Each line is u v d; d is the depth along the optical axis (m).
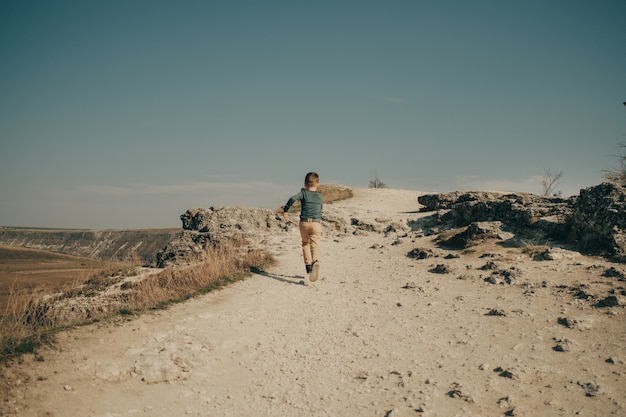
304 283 9.96
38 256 60.53
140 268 14.27
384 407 4.49
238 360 5.93
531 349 5.47
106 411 4.39
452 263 10.51
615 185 9.88
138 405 4.61
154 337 6.08
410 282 9.42
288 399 4.86
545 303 7.01
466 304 7.55
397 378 5.13
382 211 26.42
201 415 4.53
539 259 9.47
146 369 5.22
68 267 46.19
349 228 19.52
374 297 8.66
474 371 5.08
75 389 4.62
